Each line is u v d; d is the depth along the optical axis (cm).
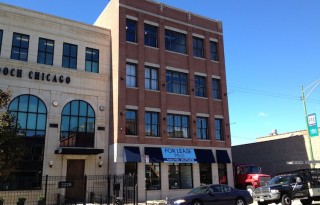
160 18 3183
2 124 1555
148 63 3003
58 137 2523
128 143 2706
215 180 3086
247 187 2995
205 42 3456
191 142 3073
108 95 2847
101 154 2677
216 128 3309
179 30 3294
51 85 2580
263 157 3912
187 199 1809
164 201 2500
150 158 2738
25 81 2477
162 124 2936
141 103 2858
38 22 2631
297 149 3497
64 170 2491
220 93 3438
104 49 2925
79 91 2700
